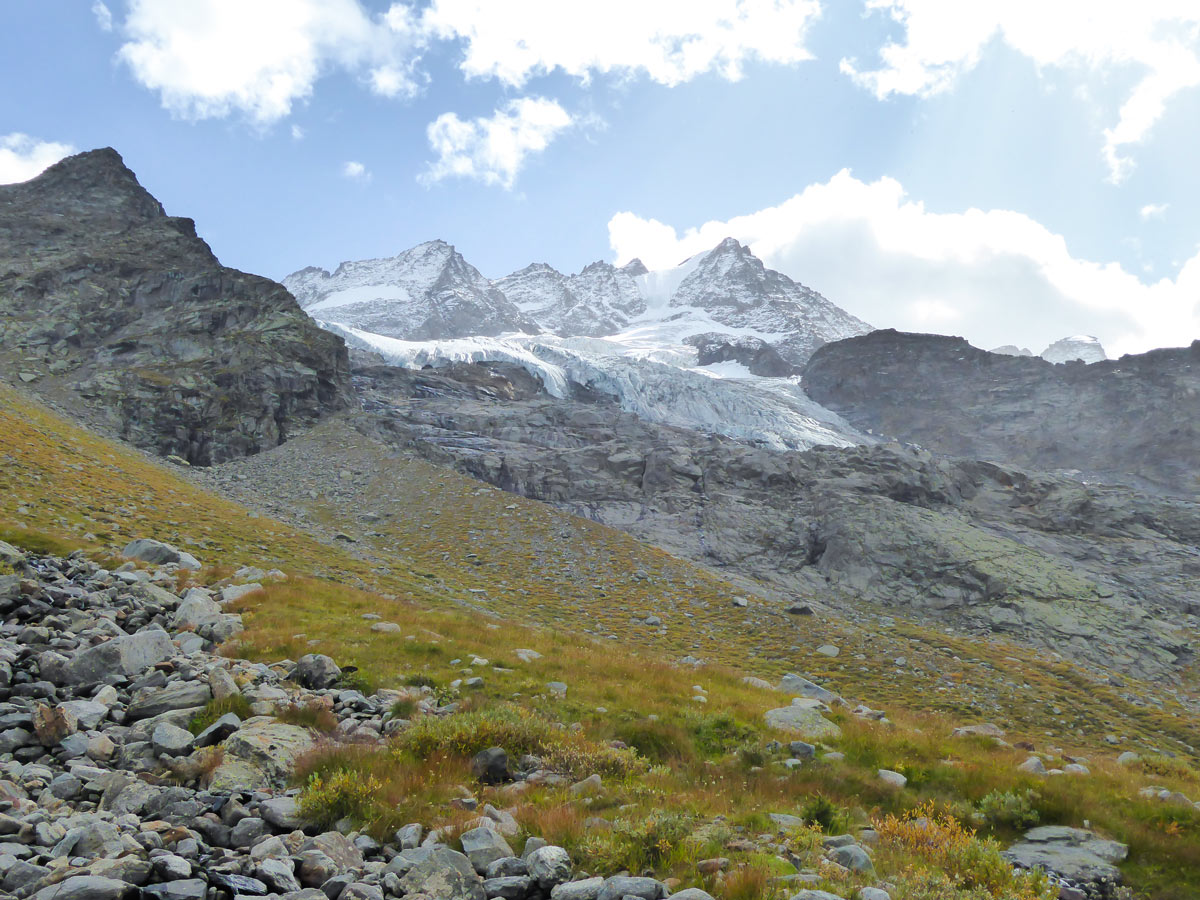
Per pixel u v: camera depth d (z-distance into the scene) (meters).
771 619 85.50
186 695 17.03
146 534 47.53
